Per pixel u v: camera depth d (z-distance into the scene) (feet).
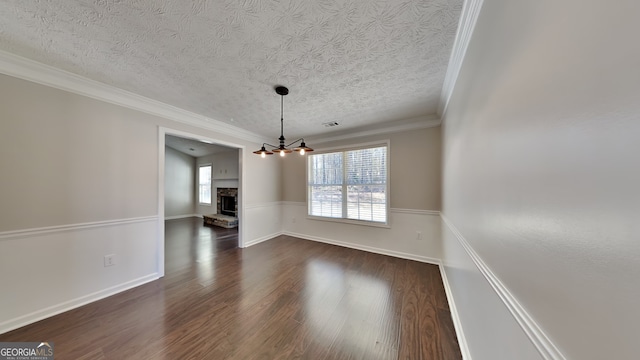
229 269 9.87
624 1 1.20
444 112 8.84
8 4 4.03
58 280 6.52
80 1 4.01
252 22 4.58
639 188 1.12
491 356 3.20
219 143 11.95
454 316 6.14
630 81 1.16
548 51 1.86
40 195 6.28
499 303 2.91
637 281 1.13
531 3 2.15
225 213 24.20
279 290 7.95
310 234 15.14
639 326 1.12
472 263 4.31
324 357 4.92
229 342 5.36
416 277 9.05
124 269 7.95
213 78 6.92
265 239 14.90
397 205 11.76
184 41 5.19
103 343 5.28
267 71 6.53
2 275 5.69
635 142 1.14
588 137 1.45
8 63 5.74
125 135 8.05
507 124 2.69
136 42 5.22
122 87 7.55
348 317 6.36
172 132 9.55
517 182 2.42
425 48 5.47
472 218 4.33
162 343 5.30
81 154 7.03
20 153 5.96
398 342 5.37
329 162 14.42
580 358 1.49
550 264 1.83
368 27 4.74
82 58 5.87
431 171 10.83
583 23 1.49
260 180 14.61
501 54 2.91
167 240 15.05
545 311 1.89
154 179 8.87
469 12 4.11
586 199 1.47
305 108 9.57
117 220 7.81
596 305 1.38
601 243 1.35
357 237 13.08
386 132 12.10
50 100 6.44
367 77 6.91
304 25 4.68
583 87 1.49
